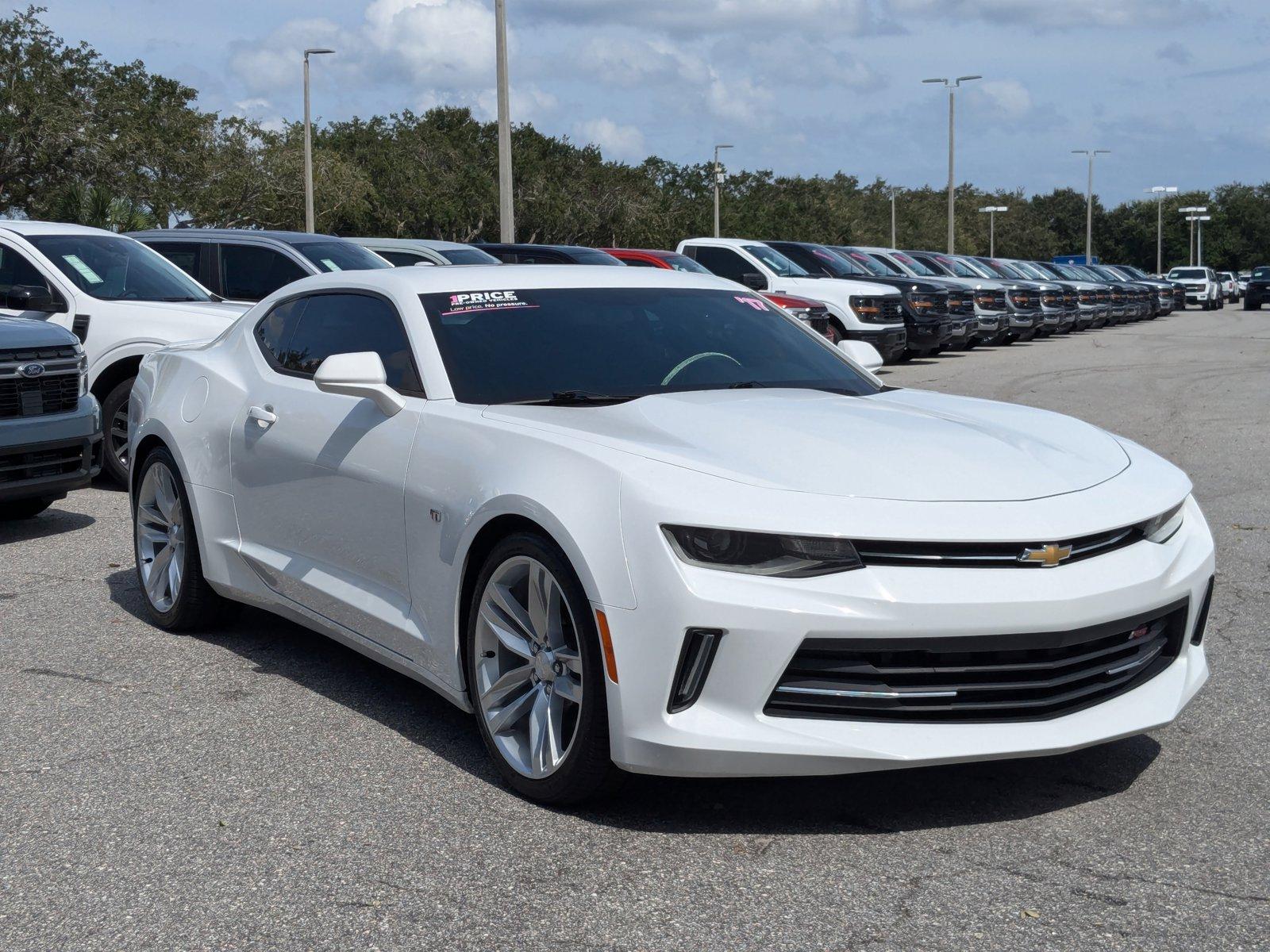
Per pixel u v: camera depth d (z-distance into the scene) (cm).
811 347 467
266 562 457
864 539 304
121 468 848
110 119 4109
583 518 321
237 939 272
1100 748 381
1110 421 1184
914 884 293
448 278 443
